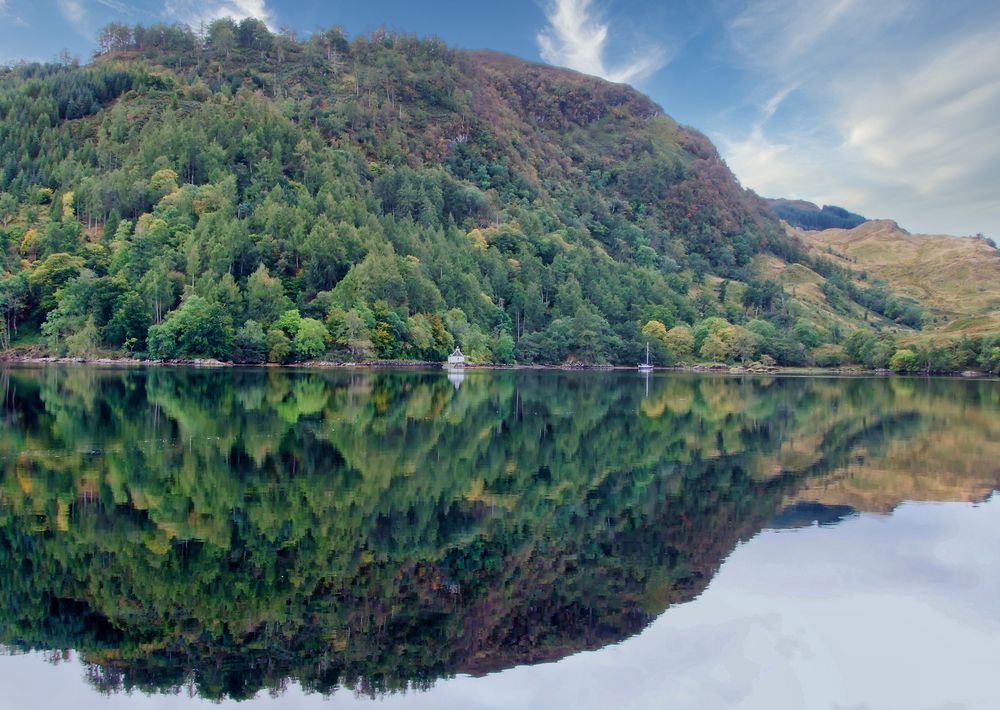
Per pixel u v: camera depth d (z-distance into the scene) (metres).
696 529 31.27
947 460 49.03
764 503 36.12
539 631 21.14
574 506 34.62
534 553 27.58
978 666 20.06
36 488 33.97
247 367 138.50
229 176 184.62
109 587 23.03
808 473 44.00
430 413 68.25
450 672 18.72
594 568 26.19
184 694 17.52
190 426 53.16
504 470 42.41
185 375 107.12
